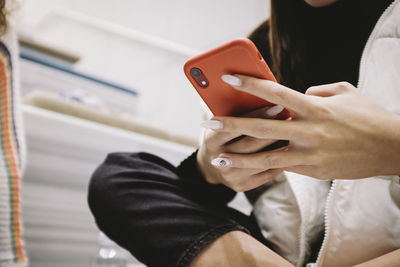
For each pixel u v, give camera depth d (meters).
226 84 0.37
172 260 0.38
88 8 2.66
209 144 0.42
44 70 1.62
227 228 0.40
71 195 1.18
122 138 1.33
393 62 0.44
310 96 0.34
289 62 0.60
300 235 0.46
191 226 0.40
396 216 0.40
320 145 0.33
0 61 0.82
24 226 1.08
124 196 0.43
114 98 1.84
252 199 0.57
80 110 1.32
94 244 1.18
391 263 0.34
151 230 0.40
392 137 0.32
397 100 0.42
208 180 0.49
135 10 2.75
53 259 1.10
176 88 2.86
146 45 2.77
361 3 0.55
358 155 0.33
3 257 0.71
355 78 0.55
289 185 0.48
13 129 0.82
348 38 0.57
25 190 1.11
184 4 2.80
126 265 1.04
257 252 0.39
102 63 2.64
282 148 0.37
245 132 0.36
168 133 1.54
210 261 0.38
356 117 0.33
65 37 2.56
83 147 1.24
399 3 0.46
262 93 0.34
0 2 0.80
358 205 0.42
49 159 1.17
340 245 0.42
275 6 0.61
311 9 0.59
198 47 2.90
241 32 2.78
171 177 0.45
